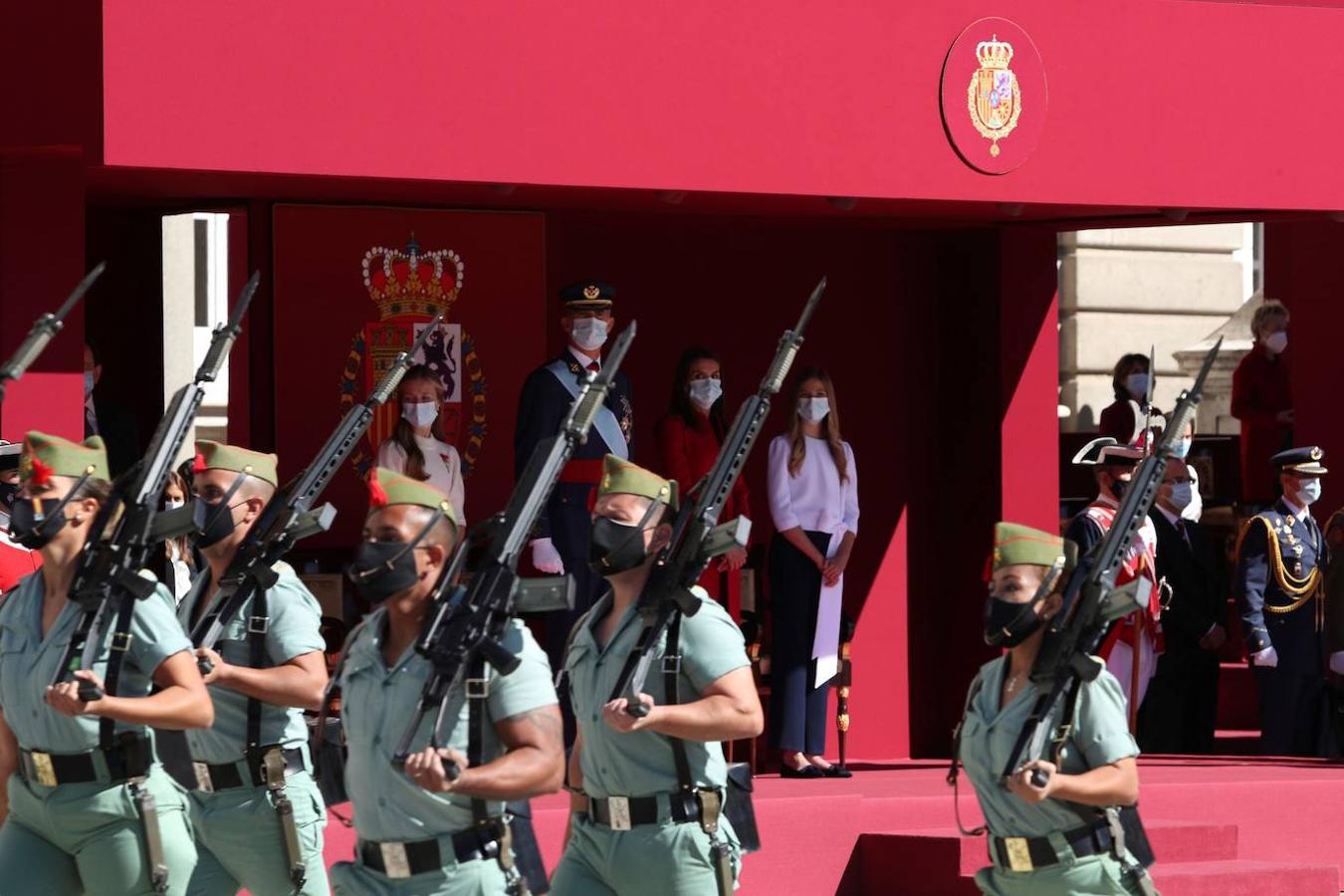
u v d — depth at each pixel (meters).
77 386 29.27
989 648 40.06
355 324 35.34
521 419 33.34
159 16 28.19
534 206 36.00
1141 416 49.47
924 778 35.78
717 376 35.03
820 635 35.47
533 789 17.73
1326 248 42.53
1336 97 35.66
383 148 29.50
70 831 21.02
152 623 20.56
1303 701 39.41
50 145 28.47
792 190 32.09
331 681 19.73
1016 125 33.50
